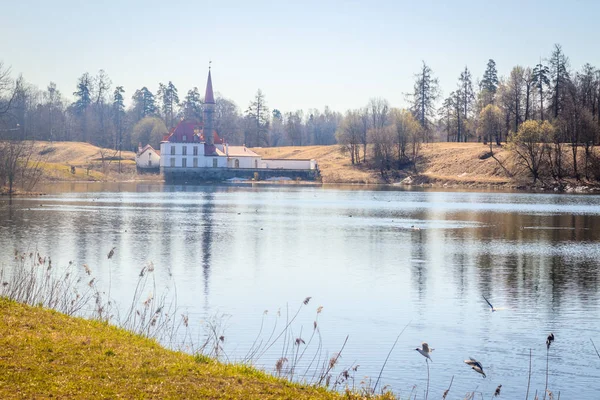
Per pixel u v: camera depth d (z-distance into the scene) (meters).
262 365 24.66
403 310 34.12
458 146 192.62
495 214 89.88
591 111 154.38
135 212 87.56
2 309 21.95
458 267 47.06
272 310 33.72
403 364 25.66
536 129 147.12
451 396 22.48
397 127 191.50
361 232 68.75
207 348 26.59
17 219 73.50
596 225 75.12
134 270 43.62
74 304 32.19
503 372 24.95
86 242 56.34
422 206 104.88
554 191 142.25
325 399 16.95
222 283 40.28
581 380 24.19
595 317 32.88
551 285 40.62
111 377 16.75
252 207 101.44
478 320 32.25
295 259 50.16
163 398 15.70
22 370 16.61
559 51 165.50
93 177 181.75
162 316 31.38
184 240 59.81
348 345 27.94
